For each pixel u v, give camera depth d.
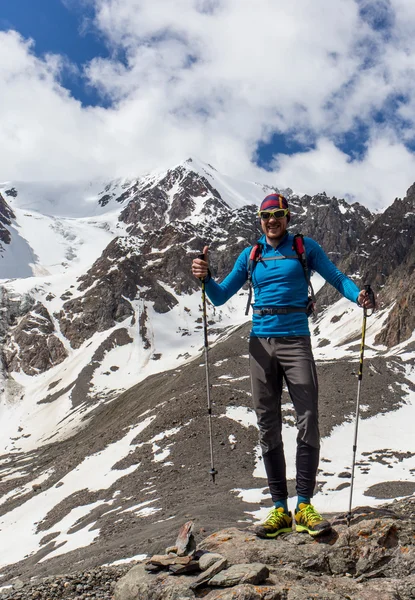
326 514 31.17
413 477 59.78
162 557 7.72
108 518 53.41
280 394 8.67
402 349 160.62
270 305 8.43
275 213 8.41
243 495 51.28
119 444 82.94
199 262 8.54
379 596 6.77
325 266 8.59
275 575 7.22
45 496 75.38
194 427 77.31
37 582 9.27
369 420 86.25
